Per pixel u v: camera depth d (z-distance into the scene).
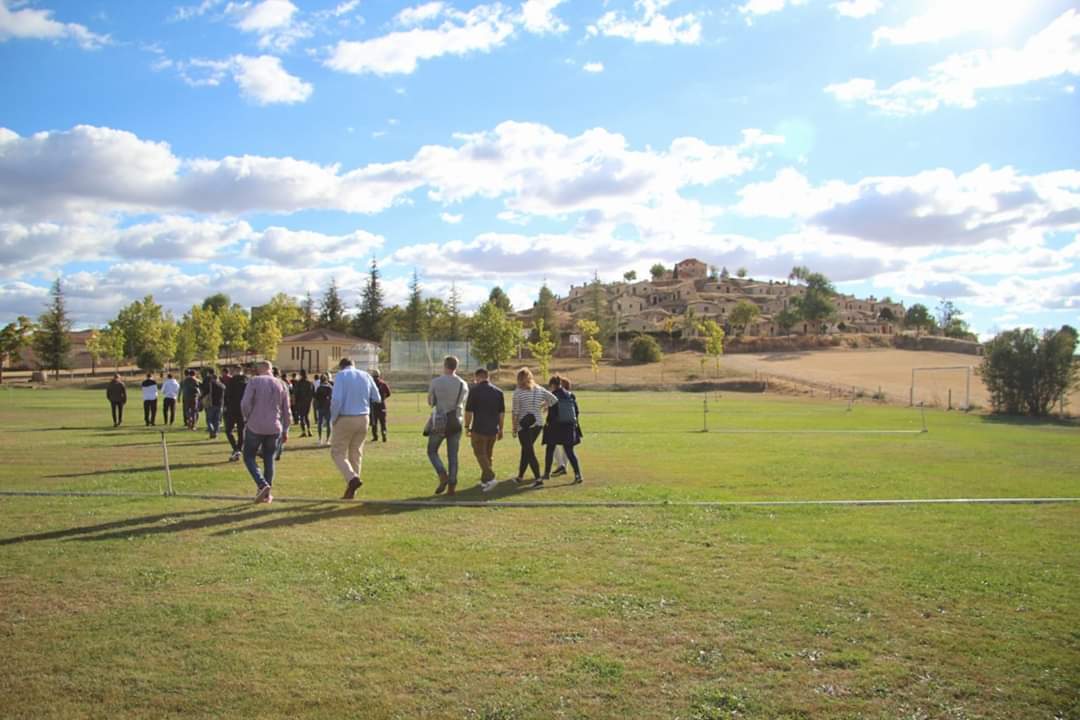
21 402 40.22
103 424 24.83
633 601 5.76
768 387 64.75
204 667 4.46
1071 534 8.25
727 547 7.51
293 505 9.65
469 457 15.91
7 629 5.04
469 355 76.19
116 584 6.05
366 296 109.94
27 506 9.38
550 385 12.65
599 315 118.94
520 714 3.92
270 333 91.25
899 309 176.25
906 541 7.82
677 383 66.94
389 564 6.74
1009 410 39.94
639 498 10.49
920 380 69.19
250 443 9.72
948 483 12.34
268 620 5.27
